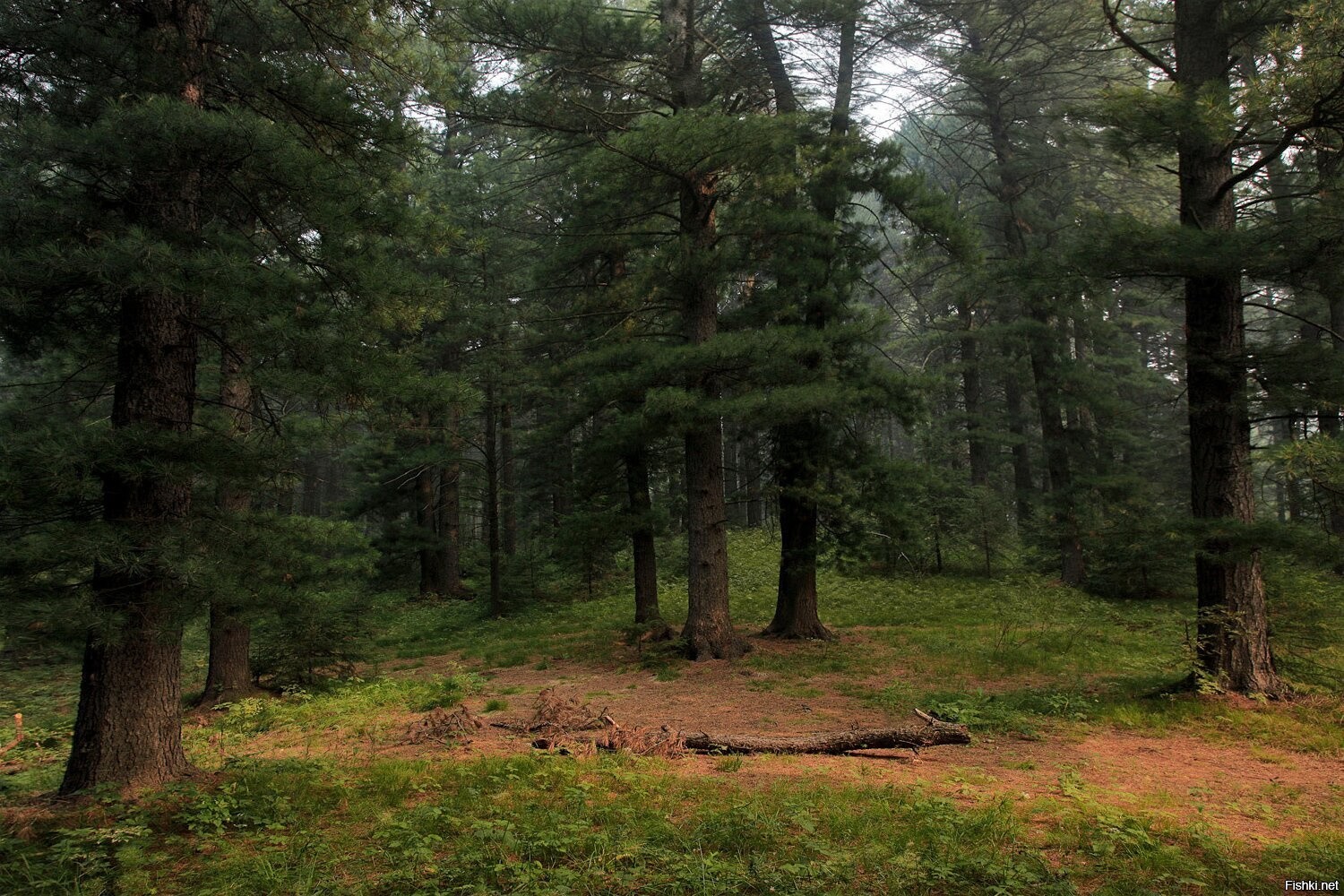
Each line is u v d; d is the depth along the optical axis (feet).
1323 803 19.58
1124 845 16.28
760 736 26.04
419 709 33.83
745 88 47.52
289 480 22.29
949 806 18.15
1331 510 29.48
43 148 17.54
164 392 20.71
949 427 84.99
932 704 30.40
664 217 45.62
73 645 17.10
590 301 45.96
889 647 43.88
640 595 52.80
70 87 20.54
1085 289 32.71
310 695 37.81
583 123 39.34
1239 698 29.19
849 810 18.30
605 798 19.42
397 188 24.95
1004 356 70.90
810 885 13.98
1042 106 63.82
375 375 21.25
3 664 48.85
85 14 20.13
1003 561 75.31
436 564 79.15
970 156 77.46
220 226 23.22
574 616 63.21
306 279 23.08
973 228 52.85
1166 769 22.68
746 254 41.68
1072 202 65.92
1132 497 58.59
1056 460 64.59
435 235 23.91
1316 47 24.64
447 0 25.13
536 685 38.63
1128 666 36.55
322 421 29.68
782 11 42.98
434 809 17.88
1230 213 31.19
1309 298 51.98
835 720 29.30
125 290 18.03
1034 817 18.25
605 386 38.37
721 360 37.52
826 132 46.44
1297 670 30.99
